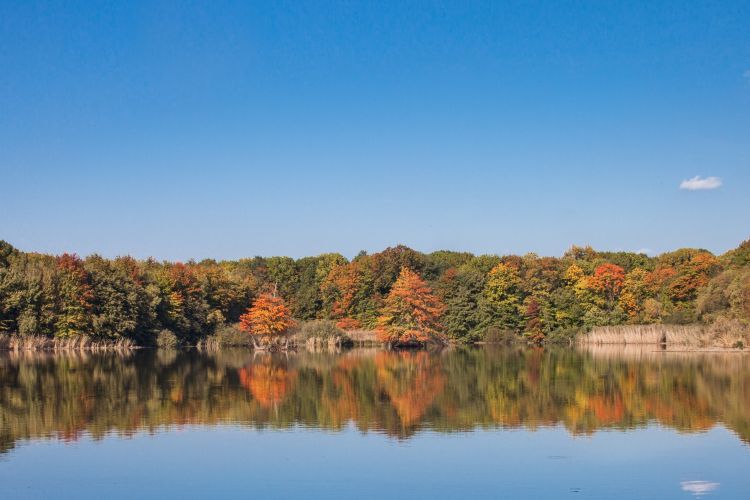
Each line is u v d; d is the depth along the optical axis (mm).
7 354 70250
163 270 96812
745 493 18328
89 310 80438
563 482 19297
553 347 89250
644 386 39500
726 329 75312
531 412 30219
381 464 21109
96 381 42688
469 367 54594
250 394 36188
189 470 20469
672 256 114438
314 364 58594
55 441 24203
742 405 32125
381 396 35438
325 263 131500
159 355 72062
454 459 21734
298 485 19047
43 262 86688
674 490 18609
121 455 22266
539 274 109625
